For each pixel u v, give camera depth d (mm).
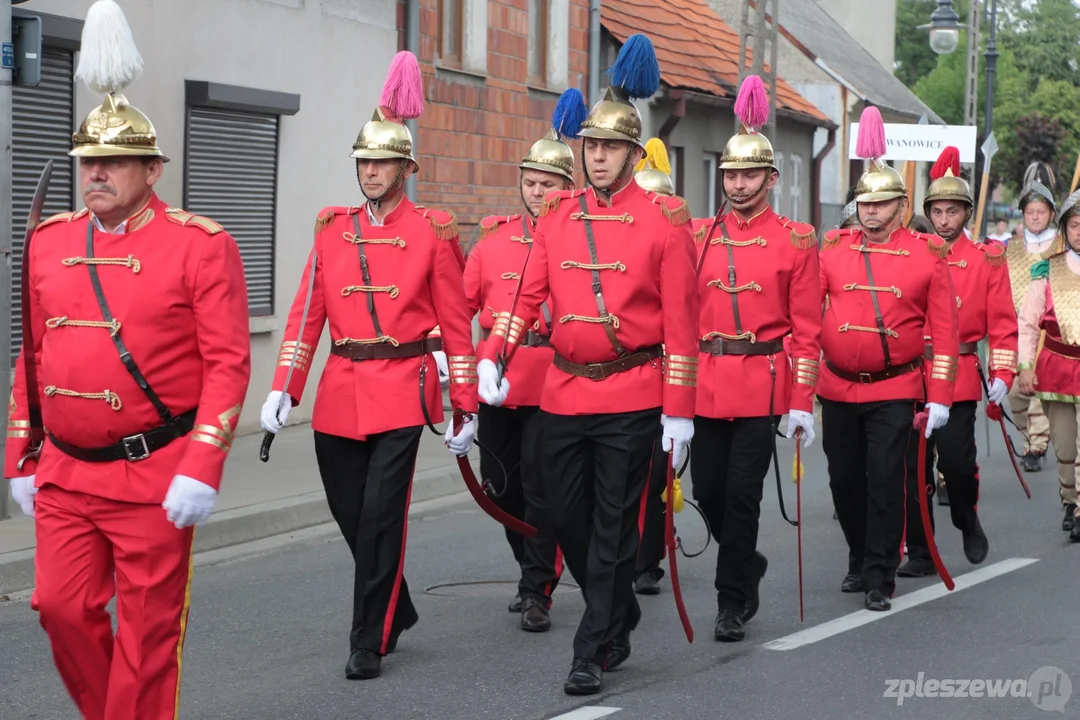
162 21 15031
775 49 25391
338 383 7770
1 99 11250
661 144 10773
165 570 5781
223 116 16094
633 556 7605
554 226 7621
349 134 18438
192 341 5758
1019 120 61312
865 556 9492
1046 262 11992
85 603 5824
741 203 8828
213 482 5621
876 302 9578
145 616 5777
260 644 8430
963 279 11180
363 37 18562
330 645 8414
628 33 26859
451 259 7801
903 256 9656
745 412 8586
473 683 7629
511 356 7668
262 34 16594
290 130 17266
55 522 5801
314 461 14469
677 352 7402
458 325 7789
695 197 29062
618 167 7453
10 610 9180
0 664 7910
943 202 11250
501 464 8273
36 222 5809
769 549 11406
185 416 5797
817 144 41281
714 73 29016
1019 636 8680
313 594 9742
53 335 5738
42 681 7602
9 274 11438
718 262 8828
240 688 7523
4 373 11312
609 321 7410
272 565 10688
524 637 8648
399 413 7660
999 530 12266
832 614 9258
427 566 10703
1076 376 11828
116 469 5707
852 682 7688
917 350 9609
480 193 21625
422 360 7773
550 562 8812
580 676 7391
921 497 9734
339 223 7867
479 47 21172
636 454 7492
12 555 9953
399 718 7023
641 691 7496
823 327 9734
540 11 23516
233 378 5695
